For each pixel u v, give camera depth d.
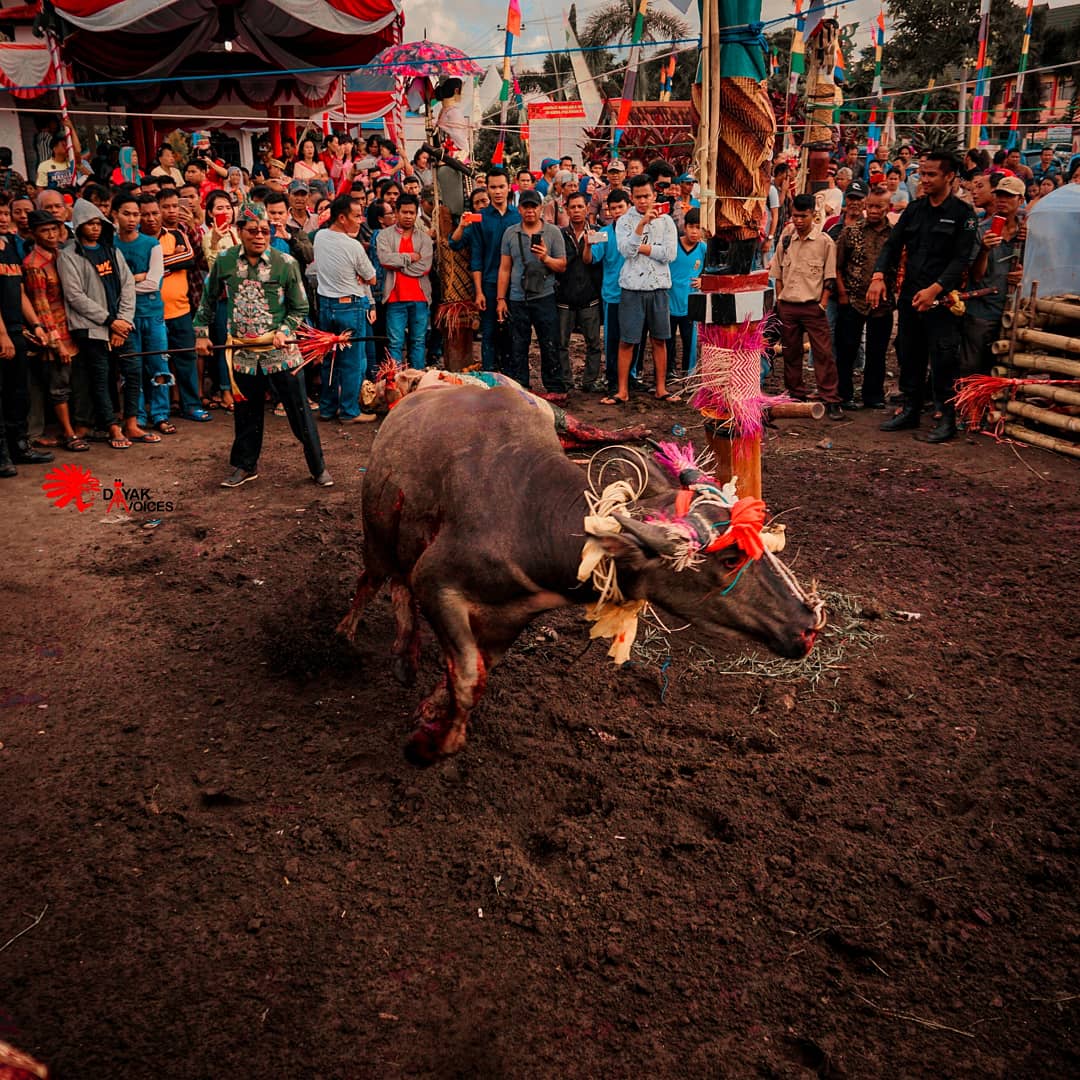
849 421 9.79
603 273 10.73
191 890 3.71
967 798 4.15
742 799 4.18
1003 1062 3.00
